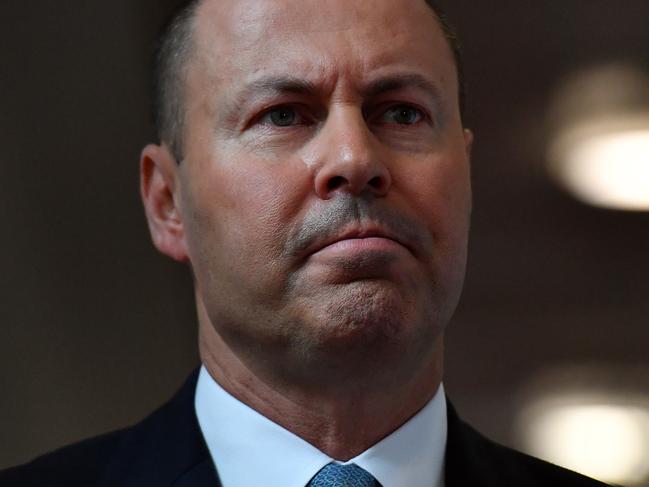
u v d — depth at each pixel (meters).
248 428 3.05
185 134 3.07
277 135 2.87
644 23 7.20
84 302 6.49
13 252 6.22
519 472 3.29
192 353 6.94
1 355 6.17
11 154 6.20
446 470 3.11
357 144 2.76
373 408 2.96
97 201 6.48
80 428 6.43
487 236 7.98
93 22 6.27
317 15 2.91
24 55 6.21
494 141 7.70
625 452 8.07
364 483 2.96
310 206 2.79
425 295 2.84
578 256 8.00
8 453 6.15
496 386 8.20
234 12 2.97
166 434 3.20
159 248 3.30
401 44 2.94
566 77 7.47
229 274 2.89
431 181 2.88
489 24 7.28
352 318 2.72
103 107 6.39
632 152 7.62
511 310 8.11
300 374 2.89
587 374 8.12
